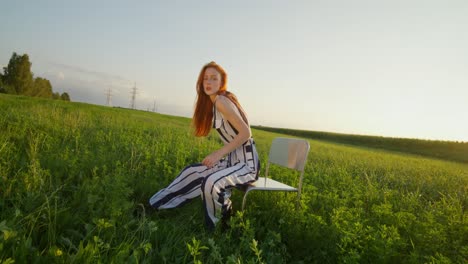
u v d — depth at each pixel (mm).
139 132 11039
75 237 2355
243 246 2504
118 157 5359
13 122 7582
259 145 14672
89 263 1848
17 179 3250
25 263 1787
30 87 78250
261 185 3438
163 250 2279
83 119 10859
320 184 5758
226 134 3377
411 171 10398
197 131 3680
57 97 119875
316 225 3008
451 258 2889
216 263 2262
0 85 73000
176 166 4914
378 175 8703
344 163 10383
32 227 2107
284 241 3051
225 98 3227
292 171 6250
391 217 3633
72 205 2893
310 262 2768
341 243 2656
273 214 3578
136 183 4074
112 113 23344
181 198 3467
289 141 3930
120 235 2408
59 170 4094
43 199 2701
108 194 2846
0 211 2615
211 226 2875
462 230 3424
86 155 4723
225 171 3088
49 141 5980
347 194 4613
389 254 2549
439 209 4773
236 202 3869
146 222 2705
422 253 2893
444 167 14883
